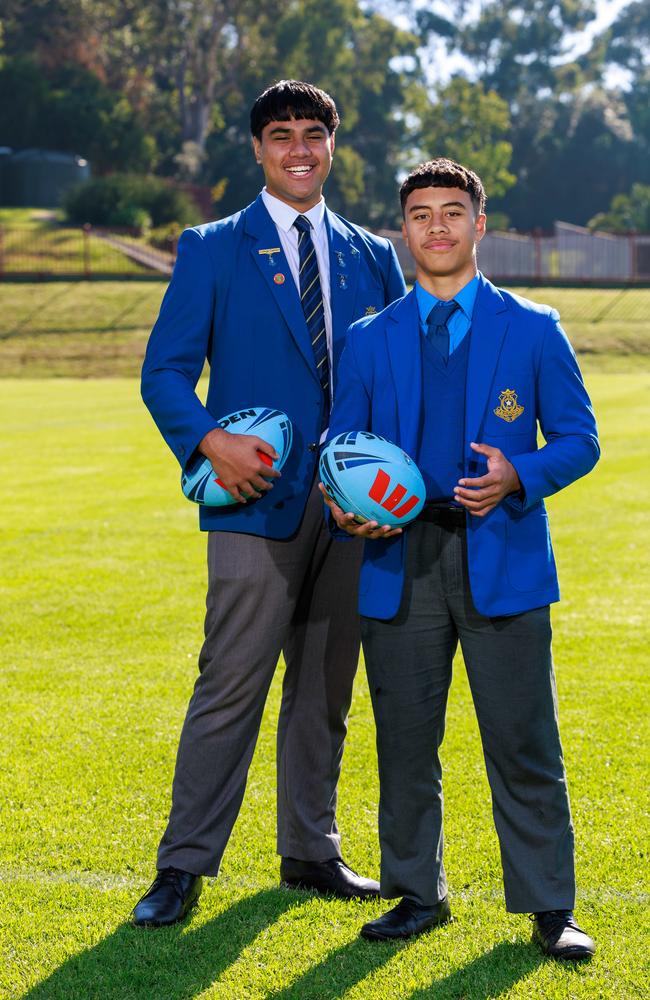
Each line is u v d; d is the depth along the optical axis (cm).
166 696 509
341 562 334
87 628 625
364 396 306
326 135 327
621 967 283
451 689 518
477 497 279
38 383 2278
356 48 6894
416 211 292
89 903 321
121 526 908
